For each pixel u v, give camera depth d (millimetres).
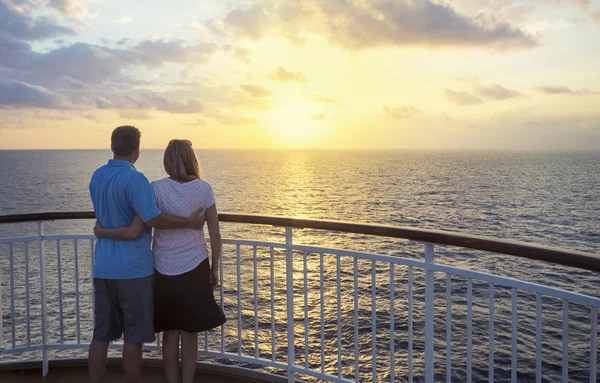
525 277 42094
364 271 42656
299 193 145500
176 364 2705
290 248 2828
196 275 2551
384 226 2406
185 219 2465
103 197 2449
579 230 77688
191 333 2709
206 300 2576
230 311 30016
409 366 2336
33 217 3164
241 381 3094
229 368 3158
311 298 32938
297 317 29016
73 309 33938
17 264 48156
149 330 2510
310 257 48562
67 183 185625
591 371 1648
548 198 128125
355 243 61844
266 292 33688
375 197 130375
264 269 39938
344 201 122562
